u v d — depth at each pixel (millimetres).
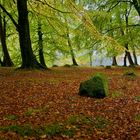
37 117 12312
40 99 15477
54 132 10570
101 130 11055
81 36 29391
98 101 15438
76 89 18469
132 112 13664
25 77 22797
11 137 9977
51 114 12797
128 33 33219
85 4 29328
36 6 25109
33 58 27859
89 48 30797
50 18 24719
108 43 20719
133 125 11797
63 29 25188
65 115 12695
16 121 11703
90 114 13016
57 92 17344
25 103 14539
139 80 24047
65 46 39750
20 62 44750
